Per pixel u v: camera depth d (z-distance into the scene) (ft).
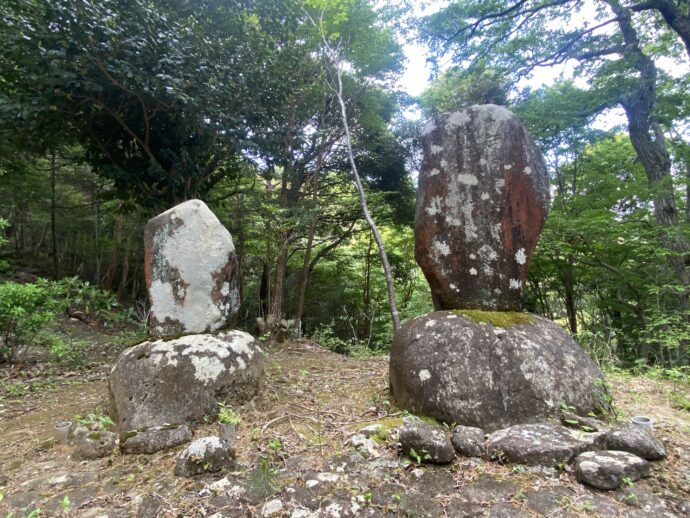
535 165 11.14
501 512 6.00
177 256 11.35
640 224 23.63
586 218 23.03
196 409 9.82
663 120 25.29
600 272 26.61
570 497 6.26
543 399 8.57
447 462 7.27
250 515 6.17
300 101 27.27
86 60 17.12
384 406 10.51
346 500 6.43
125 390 9.73
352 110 32.91
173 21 19.62
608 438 7.39
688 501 6.05
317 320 43.65
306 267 33.47
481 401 8.56
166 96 19.04
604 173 28.40
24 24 16.05
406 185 40.52
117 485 7.30
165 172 22.58
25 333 17.34
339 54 27.89
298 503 6.40
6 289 16.07
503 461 7.27
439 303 11.25
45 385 15.25
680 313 19.72
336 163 36.32
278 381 14.40
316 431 9.35
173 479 7.26
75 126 21.70
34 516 6.44
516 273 10.84
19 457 8.92
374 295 44.80
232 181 31.24
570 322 28.89
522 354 9.03
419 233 11.30
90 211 41.93
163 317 11.18
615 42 27.27
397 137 38.70
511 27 29.25
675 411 10.16
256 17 23.66
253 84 21.61
